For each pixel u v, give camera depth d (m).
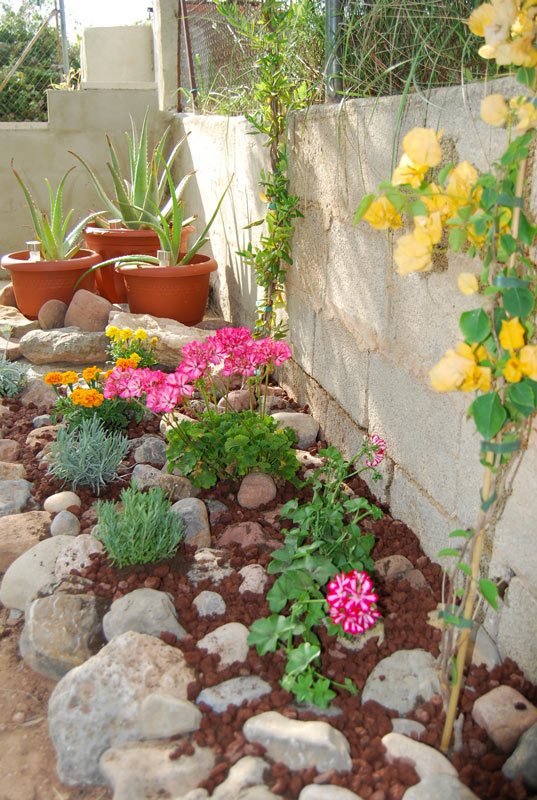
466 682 2.06
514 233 1.54
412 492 2.65
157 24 7.51
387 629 2.25
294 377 4.06
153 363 4.24
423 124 2.27
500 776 1.77
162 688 2.02
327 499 2.68
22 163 7.20
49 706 2.03
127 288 5.26
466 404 2.18
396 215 1.70
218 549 2.65
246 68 4.76
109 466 3.14
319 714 1.97
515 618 2.05
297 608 2.13
